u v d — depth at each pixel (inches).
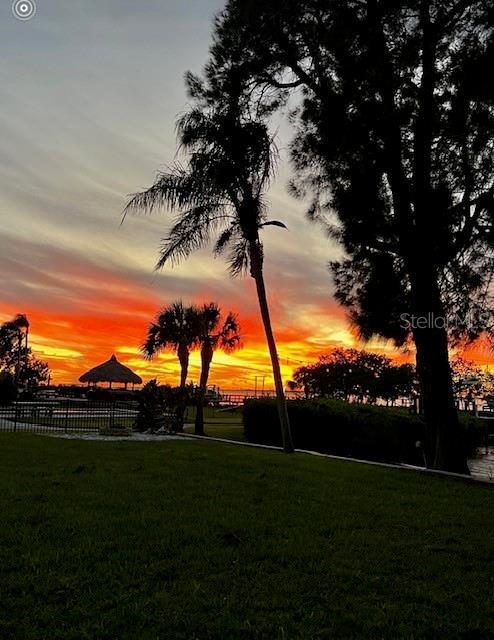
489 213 453.4
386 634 135.3
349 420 660.1
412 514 265.3
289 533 222.4
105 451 496.7
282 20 517.3
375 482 362.9
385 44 468.1
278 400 566.9
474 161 475.5
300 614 145.5
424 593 161.9
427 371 496.7
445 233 458.3
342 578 173.0
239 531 222.4
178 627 136.3
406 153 493.7
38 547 194.7
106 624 136.3
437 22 461.1
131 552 191.8
